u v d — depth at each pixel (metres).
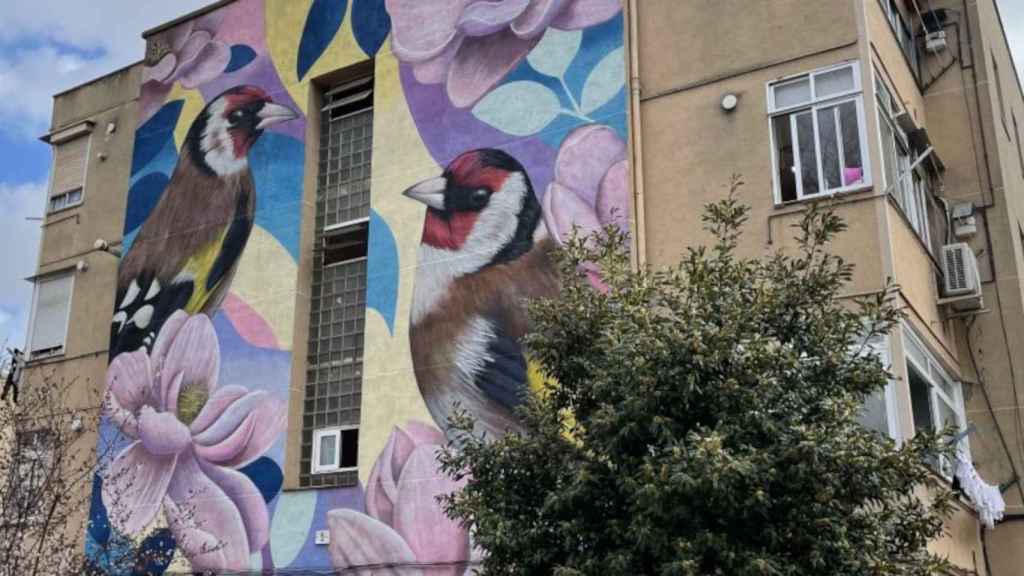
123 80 21.62
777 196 13.89
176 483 17.50
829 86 14.00
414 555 14.92
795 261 10.15
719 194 14.25
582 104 15.54
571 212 15.12
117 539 15.64
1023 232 18.89
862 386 9.49
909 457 8.64
